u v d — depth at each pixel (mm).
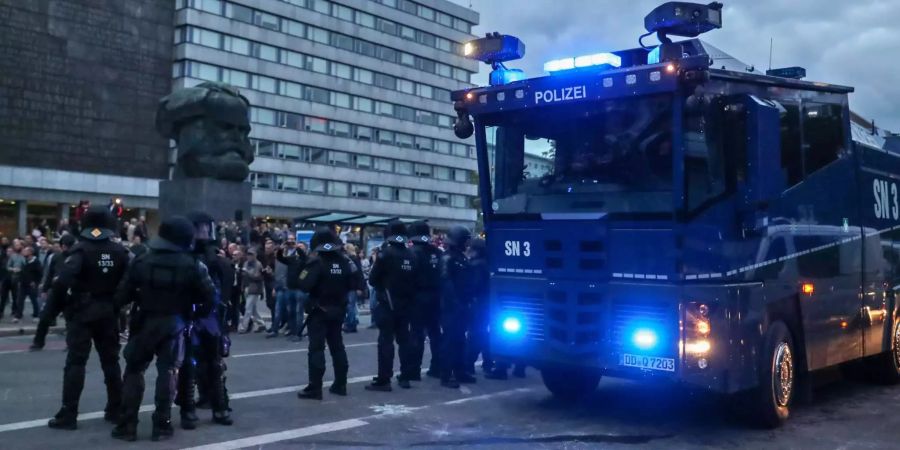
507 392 9141
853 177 8789
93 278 6730
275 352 12492
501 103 7711
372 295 17000
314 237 8547
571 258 7301
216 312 7133
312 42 72000
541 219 7504
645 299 6789
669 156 6695
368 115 77312
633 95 6797
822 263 8070
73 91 48531
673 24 6840
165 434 6492
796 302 7633
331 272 8438
